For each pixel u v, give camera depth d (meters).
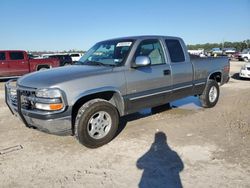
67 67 4.97
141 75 4.91
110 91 4.52
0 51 15.21
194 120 5.93
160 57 5.48
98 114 4.38
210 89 6.89
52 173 3.62
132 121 5.92
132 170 3.64
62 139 4.88
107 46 5.39
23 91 4.27
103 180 3.41
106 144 4.56
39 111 4.00
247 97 8.58
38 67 16.61
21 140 4.89
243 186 3.17
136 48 4.94
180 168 3.65
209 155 4.04
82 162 3.93
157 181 3.34
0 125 5.87
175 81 5.65
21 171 3.70
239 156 3.98
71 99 4.03
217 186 3.18
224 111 6.68
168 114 6.48
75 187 3.27
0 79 16.59
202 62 6.46
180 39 6.05
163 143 4.57
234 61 34.84
